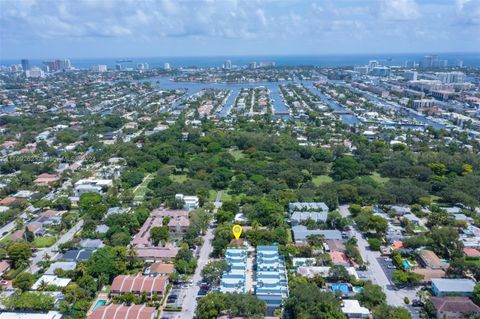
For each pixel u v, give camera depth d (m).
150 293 179.62
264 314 165.12
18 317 161.12
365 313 163.62
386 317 157.00
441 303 166.25
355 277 191.38
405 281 185.75
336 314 156.12
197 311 165.38
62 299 173.62
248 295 170.38
